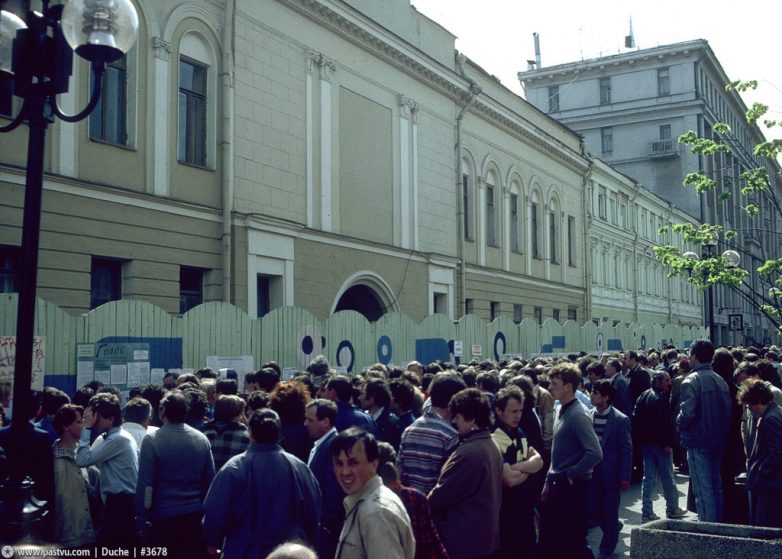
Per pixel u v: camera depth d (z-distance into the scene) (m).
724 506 9.62
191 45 16.67
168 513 6.18
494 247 30.78
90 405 7.05
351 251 21.41
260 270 18.02
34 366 10.60
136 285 15.06
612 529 8.89
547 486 7.50
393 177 23.73
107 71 14.91
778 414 7.81
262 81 18.39
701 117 60.25
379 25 22.44
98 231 14.38
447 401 6.00
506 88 32.31
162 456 6.23
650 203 53.50
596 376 11.02
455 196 27.38
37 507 4.53
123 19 5.20
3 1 4.75
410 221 24.53
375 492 4.18
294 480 5.36
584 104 64.19
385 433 7.41
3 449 6.19
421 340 19.23
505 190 31.89
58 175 13.59
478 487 5.31
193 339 13.16
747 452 8.52
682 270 21.39
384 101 23.44
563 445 7.45
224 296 16.75
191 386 7.88
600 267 44.25
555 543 7.38
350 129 21.75
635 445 13.94
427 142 25.70
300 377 9.12
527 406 7.60
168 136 15.96
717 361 10.23
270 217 18.05
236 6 17.64
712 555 6.20
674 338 41.44
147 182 15.45
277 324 14.91
